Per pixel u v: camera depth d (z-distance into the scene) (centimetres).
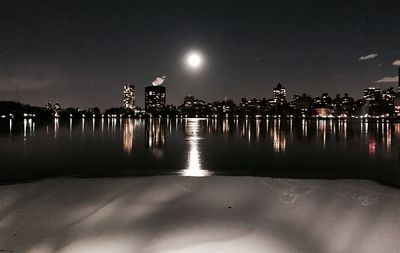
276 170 2200
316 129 10469
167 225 709
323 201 870
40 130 8888
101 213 784
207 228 691
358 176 1728
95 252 593
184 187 1006
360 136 6831
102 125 13712
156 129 9900
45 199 898
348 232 672
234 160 2880
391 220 734
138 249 603
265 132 8256
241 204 845
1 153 3412
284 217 754
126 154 3350
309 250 600
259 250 596
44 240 639
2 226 706
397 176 1680
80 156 3159
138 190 979
